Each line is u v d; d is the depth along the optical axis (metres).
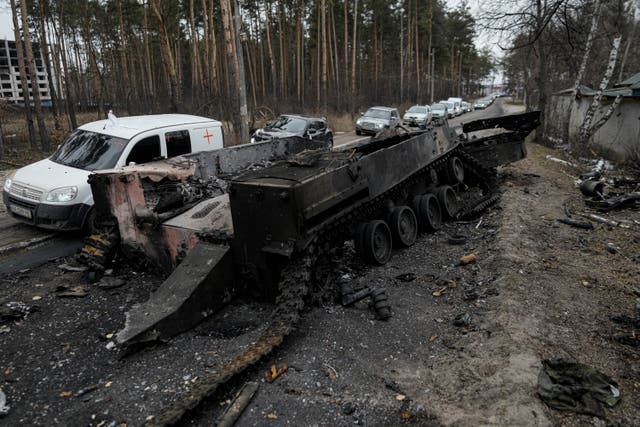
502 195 10.05
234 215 4.89
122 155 7.71
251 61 39.84
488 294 5.24
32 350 4.39
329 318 4.80
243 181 4.86
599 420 3.20
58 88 29.28
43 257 6.79
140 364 4.09
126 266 6.31
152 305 4.55
